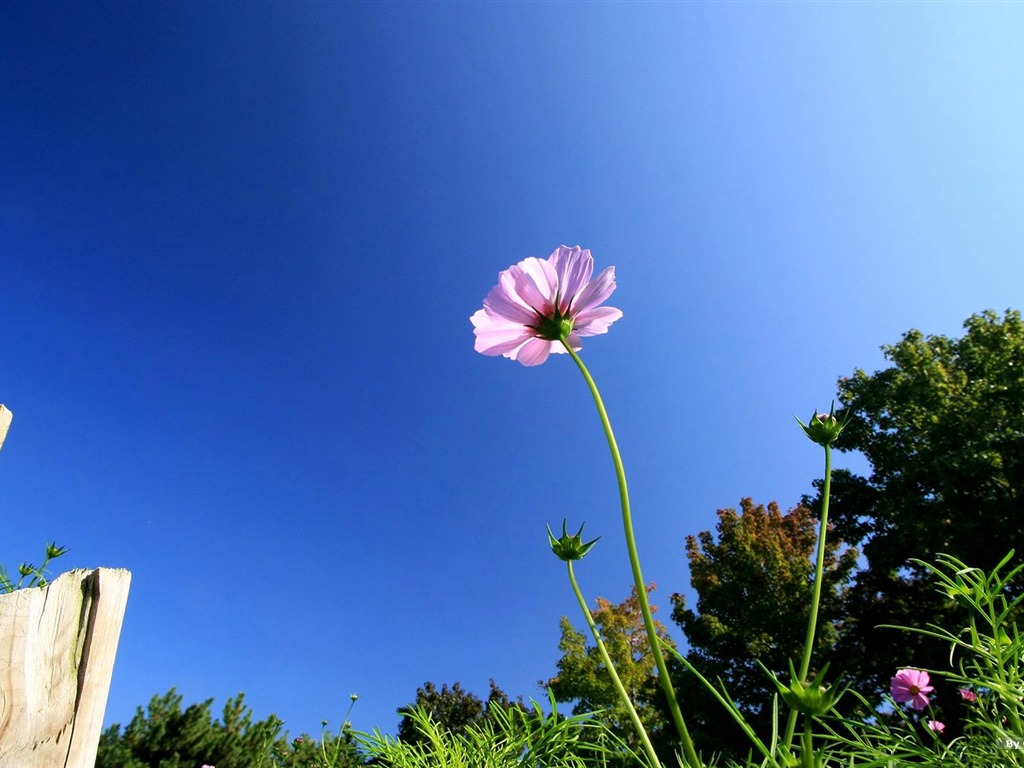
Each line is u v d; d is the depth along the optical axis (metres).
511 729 2.01
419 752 2.14
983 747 1.15
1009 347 10.98
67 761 1.42
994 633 1.26
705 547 12.17
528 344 1.45
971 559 9.01
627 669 10.17
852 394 12.10
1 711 1.34
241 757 9.02
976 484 9.54
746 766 1.03
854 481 11.52
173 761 8.78
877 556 10.20
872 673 9.65
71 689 1.47
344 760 2.38
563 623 10.95
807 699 0.70
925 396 10.90
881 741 1.29
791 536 11.89
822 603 10.74
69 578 1.54
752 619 10.52
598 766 1.74
